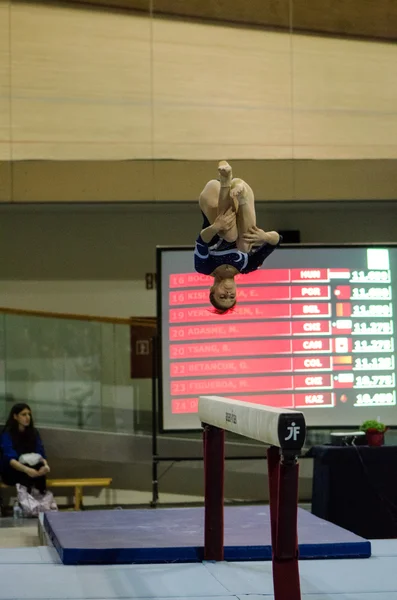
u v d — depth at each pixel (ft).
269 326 67.97
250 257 33.12
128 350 75.56
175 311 67.72
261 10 72.84
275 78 72.95
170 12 71.97
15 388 73.51
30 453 69.10
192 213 78.18
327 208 77.61
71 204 72.08
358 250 68.44
